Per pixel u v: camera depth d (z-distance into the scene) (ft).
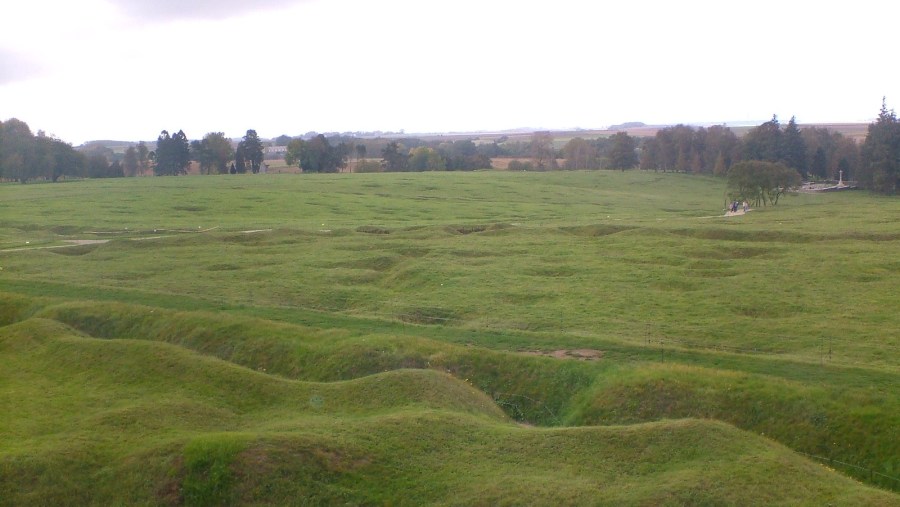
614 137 653.71
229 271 174.19
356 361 98.68
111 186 437.99
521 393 92.43
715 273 159.63
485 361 98.07
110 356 96.48
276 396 84.28
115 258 192.13
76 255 202.69
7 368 96.17
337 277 167.02
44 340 105.70
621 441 67.05
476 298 142.10
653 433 67.62
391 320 122.31
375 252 196.34
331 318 122.52
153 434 71.61
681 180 518.78
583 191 438.81
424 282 159.33
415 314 131.75
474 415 79.51
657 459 63.82
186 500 60.59
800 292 139.03
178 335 113.80
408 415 74.02
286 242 219.61
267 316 123.44
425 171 623.36
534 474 62.18
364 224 272.10
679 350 100.17
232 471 61.77
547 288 148.87
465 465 64.54
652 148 590.14
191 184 448.65
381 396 82.33
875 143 422.82
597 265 172.96
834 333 110.22
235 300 141.69
